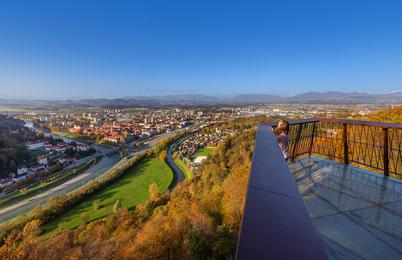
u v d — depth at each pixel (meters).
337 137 6.23
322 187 4.32
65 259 21.28
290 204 1.00
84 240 25.44
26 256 21.12
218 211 20.41
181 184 43.12
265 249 0.65
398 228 2.97
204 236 15.05
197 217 19.52
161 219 25.27
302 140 6.34
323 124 6.57
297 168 5.45
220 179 34.69
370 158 5.45
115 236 24.91
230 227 15.16
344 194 3.99
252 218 0.86
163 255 16.89
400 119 19.70
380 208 3.48
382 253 2.54
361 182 4.52
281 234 0.75
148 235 19.39
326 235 2.86
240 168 31.08
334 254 2.53
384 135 4.80
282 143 4.52
